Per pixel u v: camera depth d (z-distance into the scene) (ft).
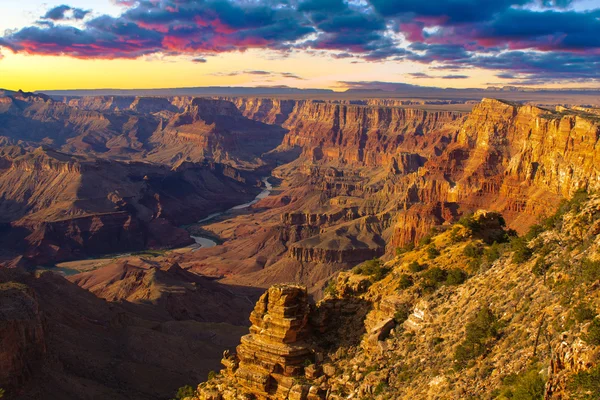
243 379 168.66
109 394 325.42
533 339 125.49
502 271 160.25
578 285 128.16
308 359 167.43
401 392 142.31
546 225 180.34
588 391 91.71
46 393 308.60
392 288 179.63
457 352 138.10
